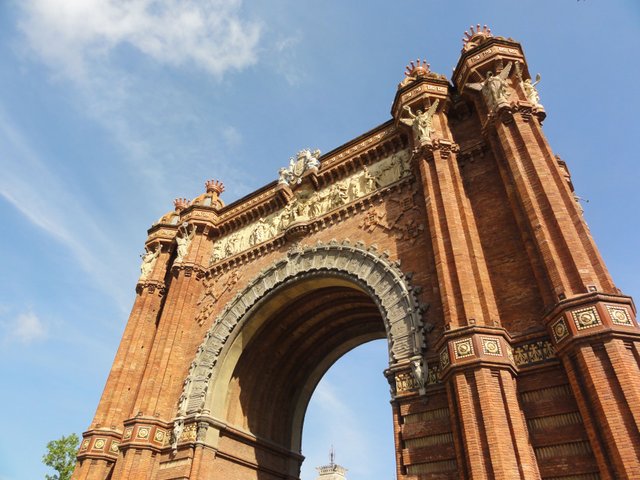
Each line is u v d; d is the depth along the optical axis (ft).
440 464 57.21
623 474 42.14
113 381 112.88
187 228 128.16
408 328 71.77
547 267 58.49
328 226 99.30
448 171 80.33
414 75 101.91
